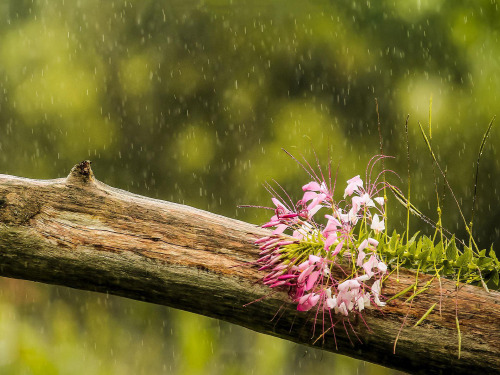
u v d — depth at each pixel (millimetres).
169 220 3455
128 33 14516
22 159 14695
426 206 12547
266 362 8445
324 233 3176
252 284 3328
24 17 14953
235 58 13969
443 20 12555
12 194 3455
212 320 8484
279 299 3314
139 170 14461
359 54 13203
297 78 13633
